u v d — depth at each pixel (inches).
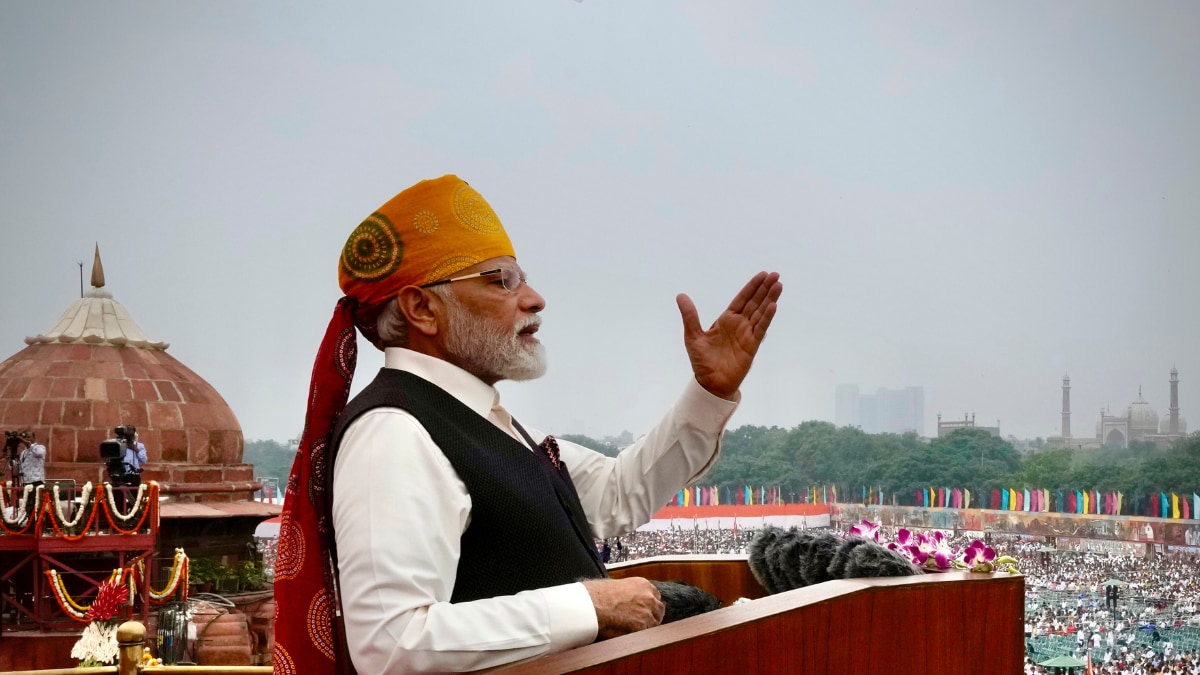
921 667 73.4
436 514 72.7
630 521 101.1
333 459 78.4
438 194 88.3
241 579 677.9
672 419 99.2
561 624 68.7
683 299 98.3
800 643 66.3
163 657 555.2
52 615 541.6
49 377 691.4
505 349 87.9
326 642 77.4
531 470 82.7
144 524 561.0
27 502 536.4
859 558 80.7
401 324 88.7
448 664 66.1
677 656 60.6
